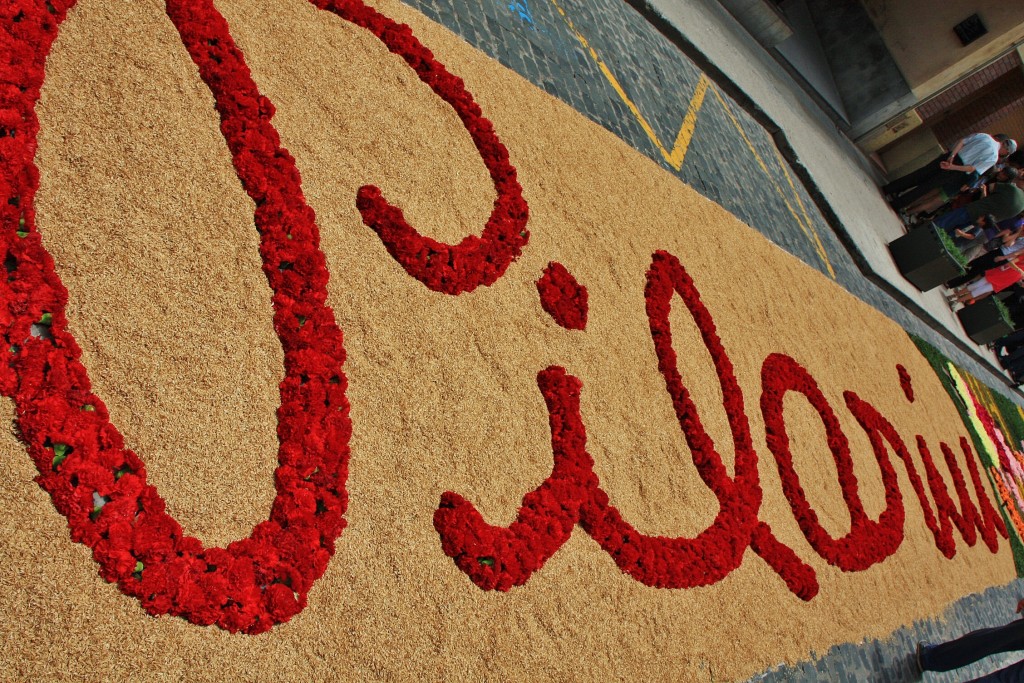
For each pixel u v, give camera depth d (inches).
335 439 134.8
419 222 178.2
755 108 468.4
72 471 106.3
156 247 131.1
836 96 703.1
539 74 270.8
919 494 335.9
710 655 183.2
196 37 156.3
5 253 112.5
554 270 205.3
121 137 135.9
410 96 197.0
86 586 102.7
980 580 366.0
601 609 163.5
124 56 144.4
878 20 681.6
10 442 104.8
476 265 183.2
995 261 628.4
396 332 158.9
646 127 324.8
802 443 267.1
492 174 206.5
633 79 341.4
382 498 138.3
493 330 180.2
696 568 189.2
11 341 108.8
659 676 167.6
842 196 544.4
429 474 147.9
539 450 172.4
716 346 248.2
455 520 144.9
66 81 134.0
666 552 183.6
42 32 133.3
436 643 132.1
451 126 203.2
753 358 270.1
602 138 268.1
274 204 148.7
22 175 119.5
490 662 138.2
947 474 386.0
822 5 719.1
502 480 160.4
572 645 153.5
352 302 154.0
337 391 139.6
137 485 111.4
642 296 234.1
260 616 113.7
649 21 404.2
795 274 350.0
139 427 117.0
